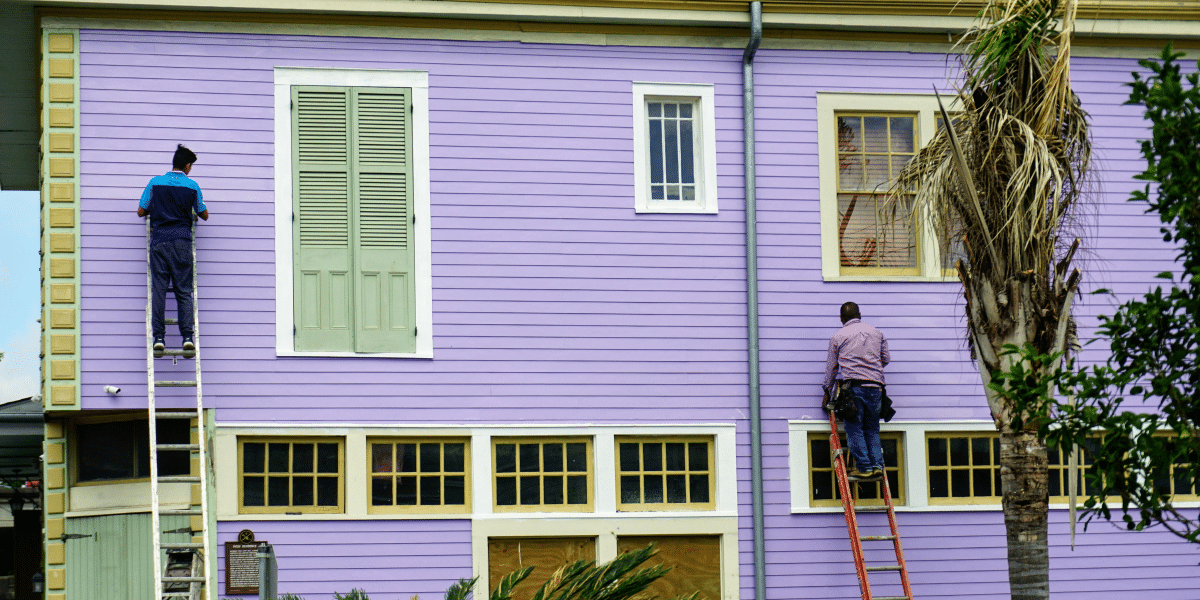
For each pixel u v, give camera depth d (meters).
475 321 10.96
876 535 11.03
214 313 10.57
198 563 10.32
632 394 11.09
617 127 11.37
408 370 10.83
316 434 10.62
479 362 10.93
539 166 11.21
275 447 10.68
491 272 11.03
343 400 10.70
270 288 10.70
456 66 11.21
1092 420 6.84
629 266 11.22
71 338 10.32
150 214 10.23
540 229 11.14
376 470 10.80
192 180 10.43
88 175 10.52
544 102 11.30
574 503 10.98
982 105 9.06
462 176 11.10
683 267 11.28
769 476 11.15
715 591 11.04
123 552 10.45
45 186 10.53
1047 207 8.80
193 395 10.47
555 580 7.26
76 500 10.53
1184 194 6.56
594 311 11.12
